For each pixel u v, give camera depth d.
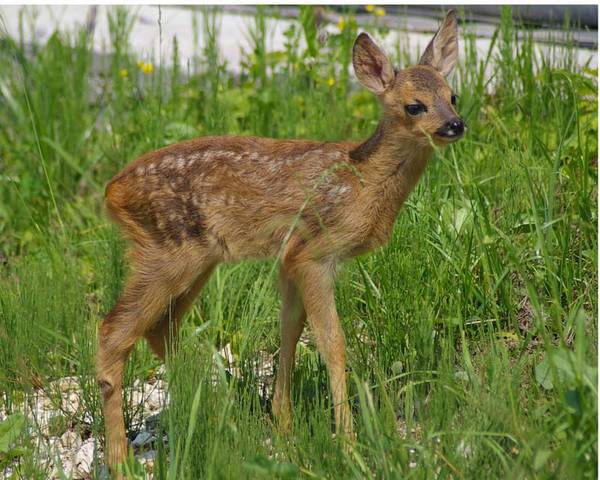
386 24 18.06
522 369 9.10
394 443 7.71
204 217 9.20
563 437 7.57
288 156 9.30
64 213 14.35
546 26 16.52
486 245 10.34
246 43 19.89
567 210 10.78
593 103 13.05
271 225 9.27
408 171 9.41
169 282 9.21
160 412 9.66
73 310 11.38
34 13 18.72
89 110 17.19
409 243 10.89
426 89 9.26
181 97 16.12
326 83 15.76
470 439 7.82
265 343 11.03
